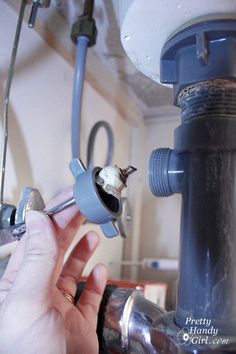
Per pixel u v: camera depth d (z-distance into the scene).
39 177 0.24
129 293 0.19
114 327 0.18
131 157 0.40
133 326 0.17
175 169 0.14
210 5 0.12
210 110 0.12
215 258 0.12
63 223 0.17
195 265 0.12
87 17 0.23
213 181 0.12
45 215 0.15
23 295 0.13
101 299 0.19
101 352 0.19
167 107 0.39
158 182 0.14
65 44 0.26
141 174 0.40
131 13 0.13
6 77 0.21
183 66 0.13
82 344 0.18
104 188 0.13
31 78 0.23
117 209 0.14
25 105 0.23
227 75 0.12
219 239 0.12
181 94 0.14
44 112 0.24
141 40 0.14
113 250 0.35
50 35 0.25
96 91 0.33
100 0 0.23
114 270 0.35
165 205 0.40
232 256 0.12
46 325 0.13
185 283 0.12
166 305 0.30
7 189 0.21
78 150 0.24
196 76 0.13
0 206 0.18
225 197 0.12
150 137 0.42
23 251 0.15
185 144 0.13
